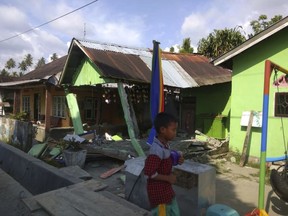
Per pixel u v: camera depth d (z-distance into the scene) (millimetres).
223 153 10484
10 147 8672
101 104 16641
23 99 21266
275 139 9281
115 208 4164
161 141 3111
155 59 7191
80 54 12625
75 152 8773
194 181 4012
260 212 4020
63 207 4215
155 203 3105
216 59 10641
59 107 16922
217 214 3547
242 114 10117
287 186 4832
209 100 14273
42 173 6273
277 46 9367
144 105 15438
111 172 8102
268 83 4070
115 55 12164
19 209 4859
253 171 8586
